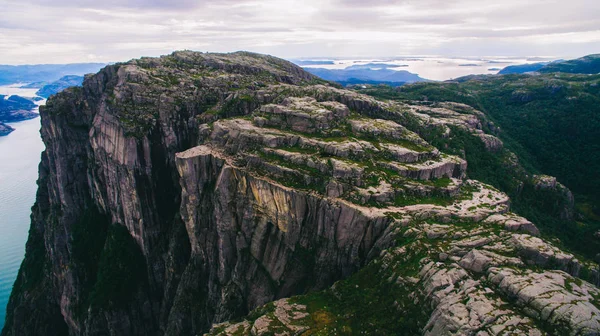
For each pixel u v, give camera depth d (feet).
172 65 545.03
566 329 140.26
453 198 259.60
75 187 517.55
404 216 229.86
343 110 338.13
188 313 339.98
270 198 273.75
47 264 523.29
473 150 413.39
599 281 198.39
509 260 181.06
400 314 181.78
